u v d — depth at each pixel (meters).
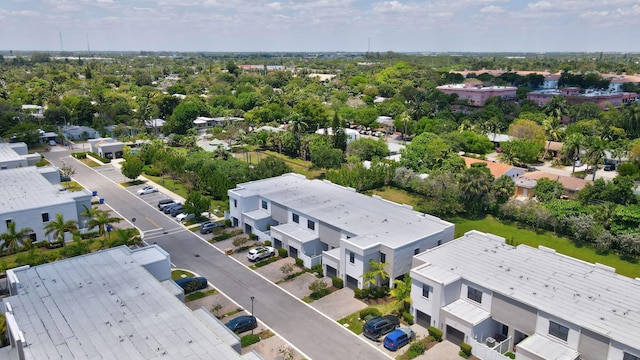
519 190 91.25
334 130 122.12
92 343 32.97
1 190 72.31
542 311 39.84
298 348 42.94
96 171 108.50
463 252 51.84
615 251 66.31
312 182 80.25
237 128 142.88
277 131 135.12
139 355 31.59
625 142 114.25
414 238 54.84
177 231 71.75
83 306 38.19
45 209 65.62
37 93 190.50
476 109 181.88
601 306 40.53
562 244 69.19
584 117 154.88
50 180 84.00
